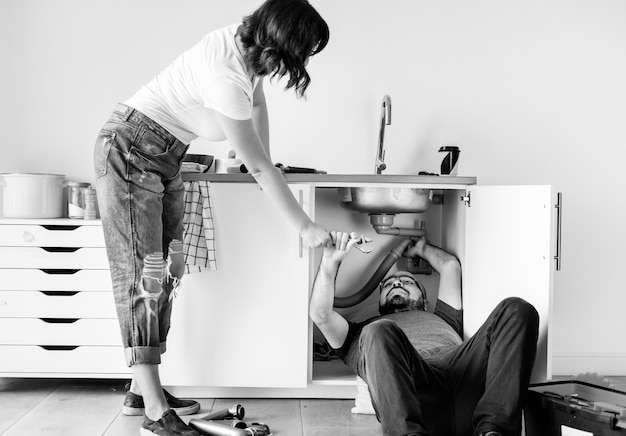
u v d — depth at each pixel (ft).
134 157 6.92
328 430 7.30
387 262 9.94
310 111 9.96
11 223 8.44
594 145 10.18
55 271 8.60
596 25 10.15
